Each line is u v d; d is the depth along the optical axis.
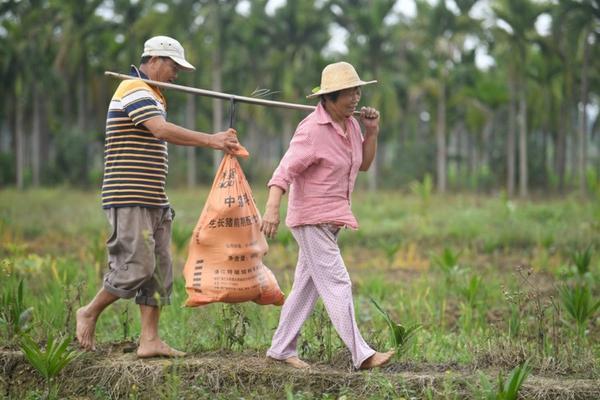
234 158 8.92
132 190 8.83
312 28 61.91
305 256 8.82
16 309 10.02
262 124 71.25
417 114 73.19
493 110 65.12
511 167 59.09
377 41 60.03
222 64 64.38
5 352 9.38
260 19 62.22
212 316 10.79
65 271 13.62
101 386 8.84
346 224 8.73
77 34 59.38
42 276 15.41
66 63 60.72
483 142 71.31
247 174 69.56
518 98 61.66
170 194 52.28
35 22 60.78
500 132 65.56
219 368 8.87
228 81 67.50
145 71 9.20
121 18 59.97
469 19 56.34
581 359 9.41
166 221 9.29
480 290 14.73
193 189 61.09
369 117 9.08
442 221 32.22
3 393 8.97
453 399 8.32
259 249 8.88
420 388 8.51
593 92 63.03
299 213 8.73
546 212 33.69
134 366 8.97
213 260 8.77
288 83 60.44
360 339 8.69
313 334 9.88
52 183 65.88
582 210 35.12
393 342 10.14
